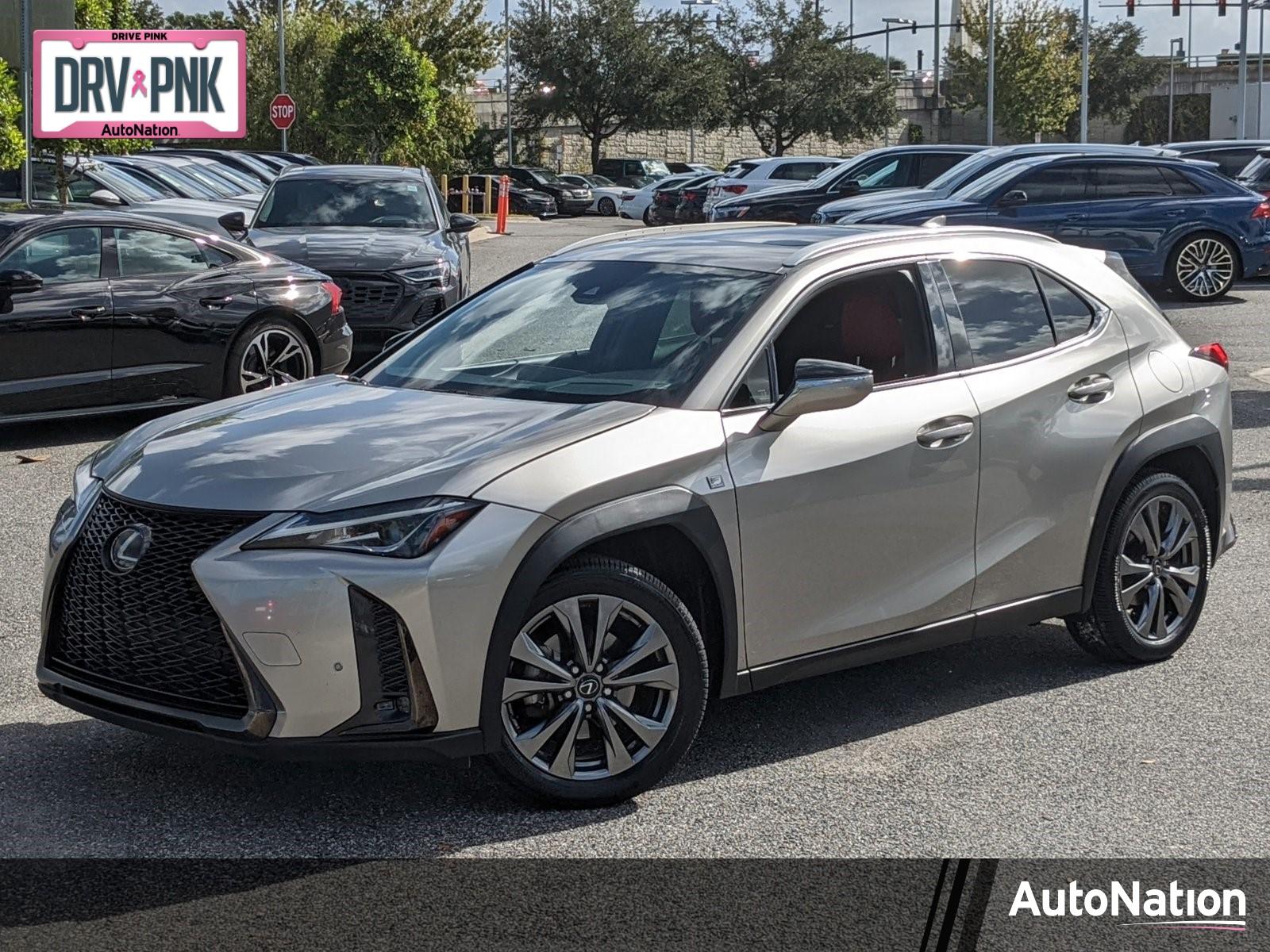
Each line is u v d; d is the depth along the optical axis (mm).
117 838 4203
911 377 5117
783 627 4734
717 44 62781
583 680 4348
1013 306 5488
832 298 5062
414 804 4469
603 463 4340
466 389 4984
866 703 5434
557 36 58312
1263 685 5637
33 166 17859
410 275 12945
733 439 4594
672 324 4973
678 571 4621
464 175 49125
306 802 4477
